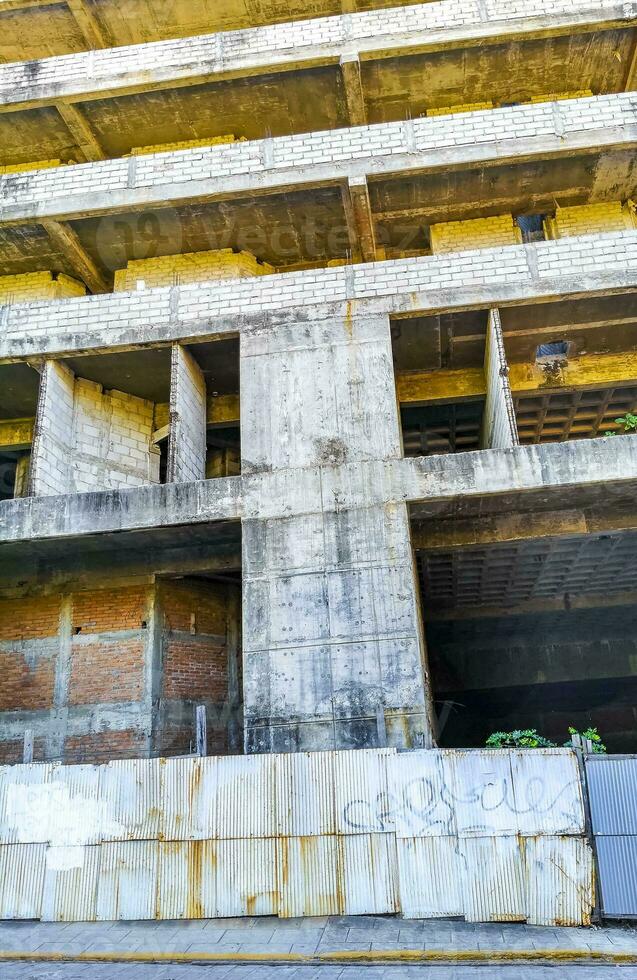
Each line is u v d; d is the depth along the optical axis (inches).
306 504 487.2
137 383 618.8
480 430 679.1
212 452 700.0
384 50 613.3
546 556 577.6
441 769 339.3
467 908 319.6
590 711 913.5
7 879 353.1
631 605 692.7
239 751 611.8
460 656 792.9
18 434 671.8
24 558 593.3
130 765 361.1
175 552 581.6
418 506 493.7
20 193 616.7
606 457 467.8
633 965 277.6
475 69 645.3
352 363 518.9
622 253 520.7
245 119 677.3
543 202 636.1
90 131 680.4
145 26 698.8
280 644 460.8
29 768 369.4
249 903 334.0
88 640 585.9
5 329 560.7
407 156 577.6
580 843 321.1
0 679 591.2
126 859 348.2
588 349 595.2
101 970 293.4
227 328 537.3
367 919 324.2
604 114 573.3
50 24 692.7
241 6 684.1
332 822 339.3
